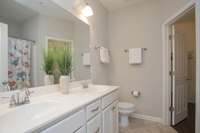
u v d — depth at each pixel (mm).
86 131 1245
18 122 840
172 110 2559
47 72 1587
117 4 2865
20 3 1304
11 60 1219
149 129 2373
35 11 1449
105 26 3057
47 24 1598
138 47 2855
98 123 1481
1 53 1139
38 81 1476
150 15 2715
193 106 3666
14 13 1250
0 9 1142
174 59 2549
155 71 2684
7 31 1191
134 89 2922
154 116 2719
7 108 1035
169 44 2527
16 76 1250
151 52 2719
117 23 3094
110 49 3180
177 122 2613
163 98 2568
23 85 1309
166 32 2496
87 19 2326
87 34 2342
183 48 2770
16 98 1175
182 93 2754
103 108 1622
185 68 2832
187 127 2438
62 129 944
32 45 1425
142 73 2830
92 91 1854
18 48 1282
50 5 1602
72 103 1184
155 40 2668
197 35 1461
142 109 2842
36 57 1466
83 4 2199
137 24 2861
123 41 3029
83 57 2244
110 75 3184
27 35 1370
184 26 3990
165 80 2525
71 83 1952
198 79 1435
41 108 1194
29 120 866
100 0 2691
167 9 2350
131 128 2418
